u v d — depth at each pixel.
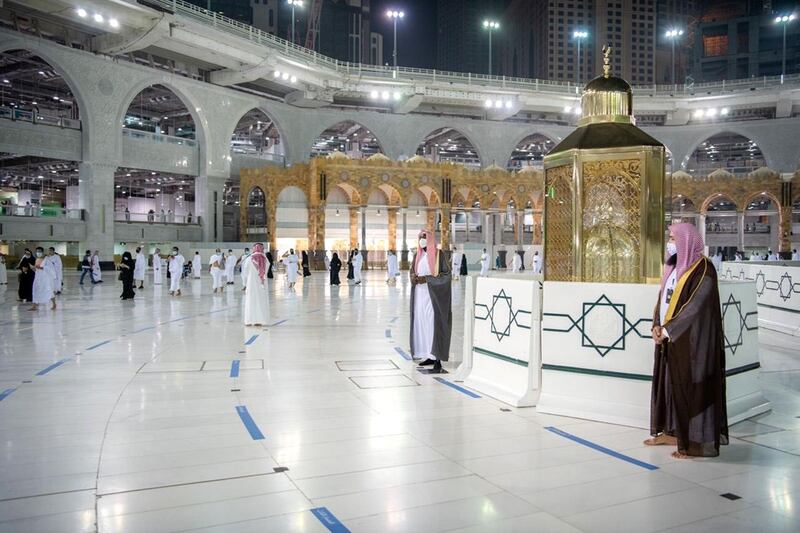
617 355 6.41
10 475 4.75
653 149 8.58
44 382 8.22
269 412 6.70
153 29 45.25
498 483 4.61
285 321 15.68
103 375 8.72
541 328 6.93
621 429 6.11
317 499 4.29
